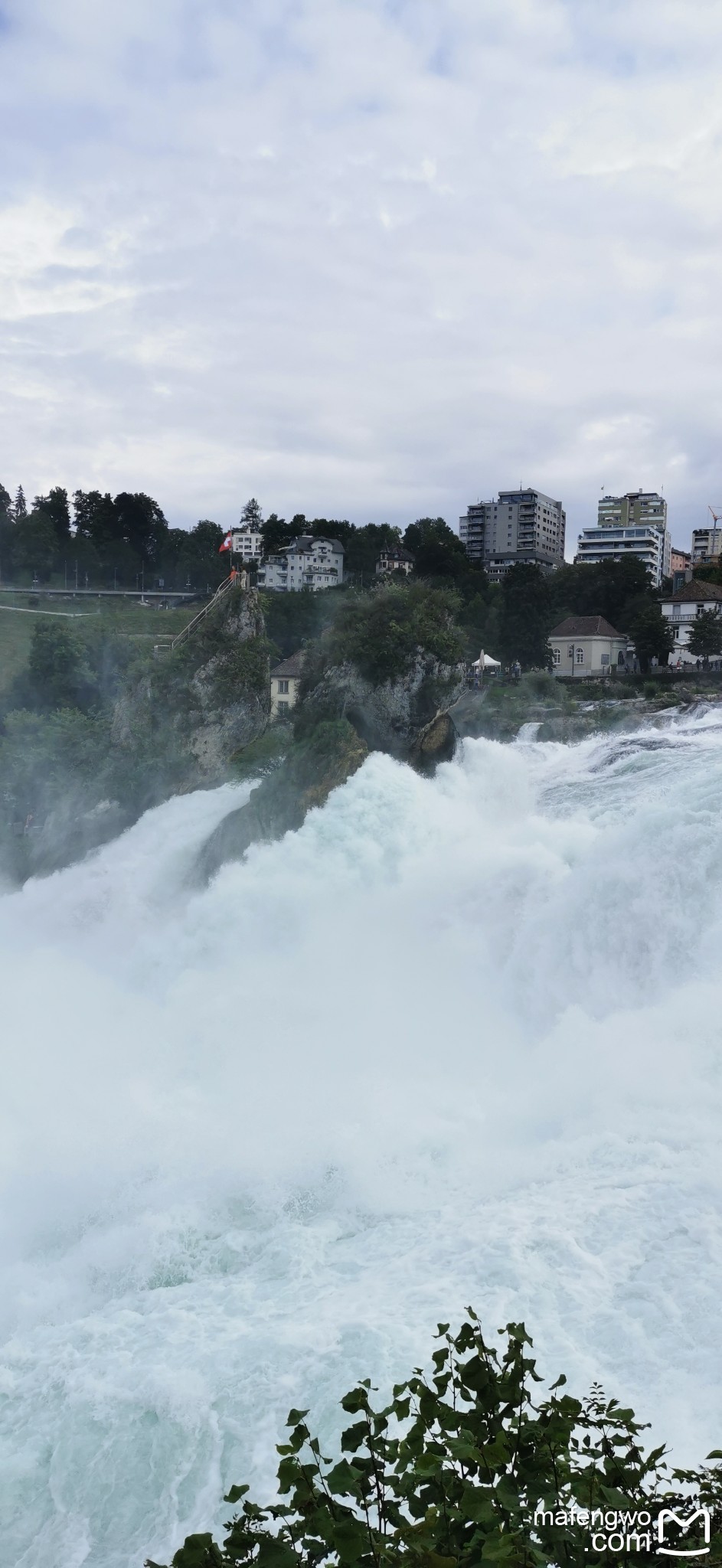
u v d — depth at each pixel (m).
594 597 124.19
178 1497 10.09
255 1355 11.92
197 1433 10.81
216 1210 16.81
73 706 67.88
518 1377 5.16
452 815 32.88
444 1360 5.35
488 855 27.94
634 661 94.50
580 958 23.48
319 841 32.28
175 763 44.81
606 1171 15.16
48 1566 9.57
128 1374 12.02
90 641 69.56
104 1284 15.68
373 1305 12.62
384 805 32.50
